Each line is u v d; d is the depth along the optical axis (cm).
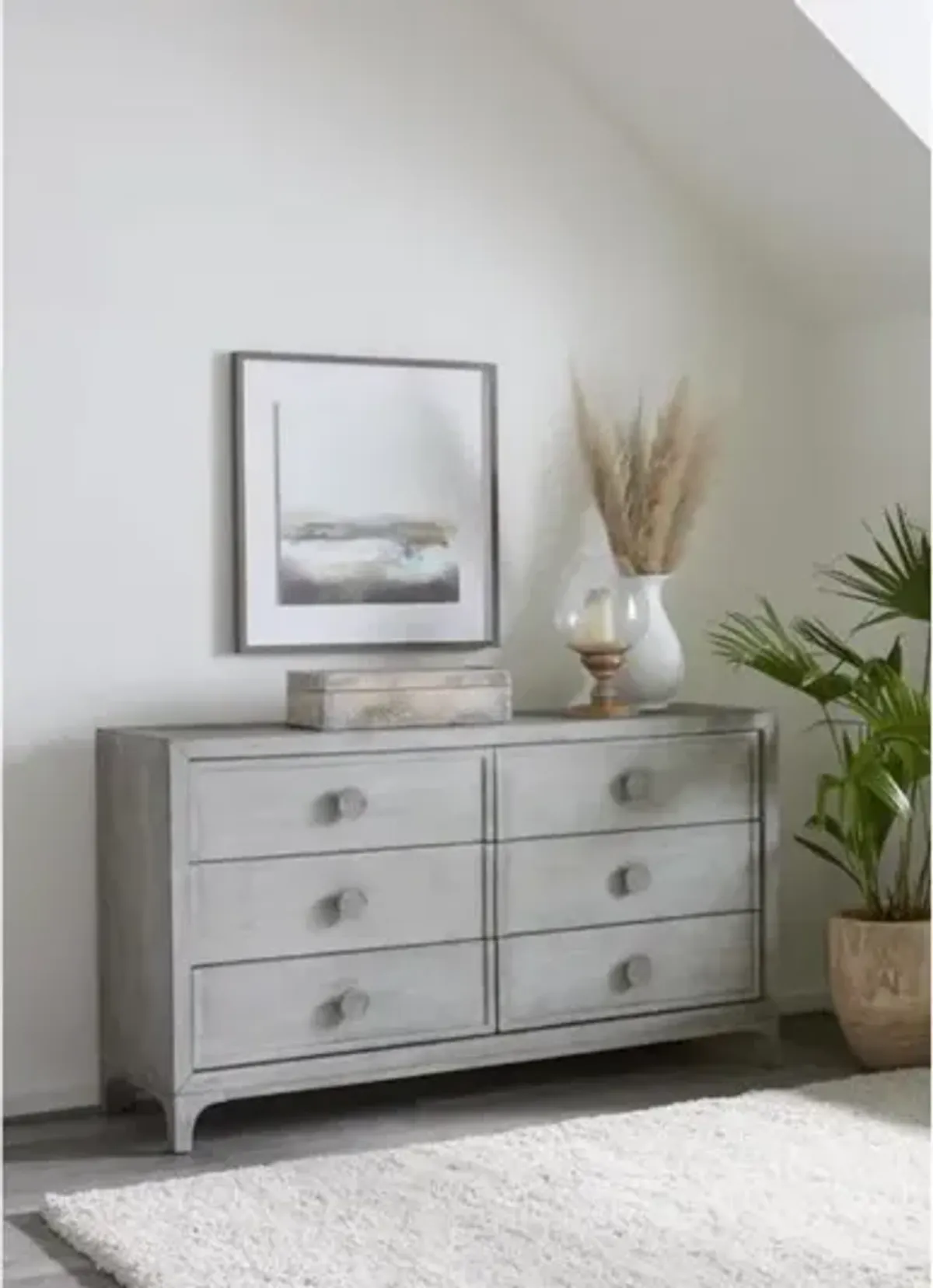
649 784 372
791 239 421
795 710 445
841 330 439
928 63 365
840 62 358
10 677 354
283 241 381
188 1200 288
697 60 381
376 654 391
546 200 411
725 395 434
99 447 362
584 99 414
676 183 425
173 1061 324
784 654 385
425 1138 334
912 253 399
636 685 394
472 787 353
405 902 346
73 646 360
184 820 325
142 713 367
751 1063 393
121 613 364
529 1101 362
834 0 354
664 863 375
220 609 375
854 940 380
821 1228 272
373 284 391
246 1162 320
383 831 344
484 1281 250
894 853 432
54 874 358
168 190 368
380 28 391
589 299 417
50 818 357
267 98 379
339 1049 340
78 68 359
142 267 366
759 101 382
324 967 338
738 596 437
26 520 354
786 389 443
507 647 407
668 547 398
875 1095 351
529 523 410
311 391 381
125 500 364
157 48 367
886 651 432
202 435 372
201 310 372
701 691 432
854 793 375
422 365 394
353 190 388
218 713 375
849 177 388
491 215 405
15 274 353
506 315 407
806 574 446
